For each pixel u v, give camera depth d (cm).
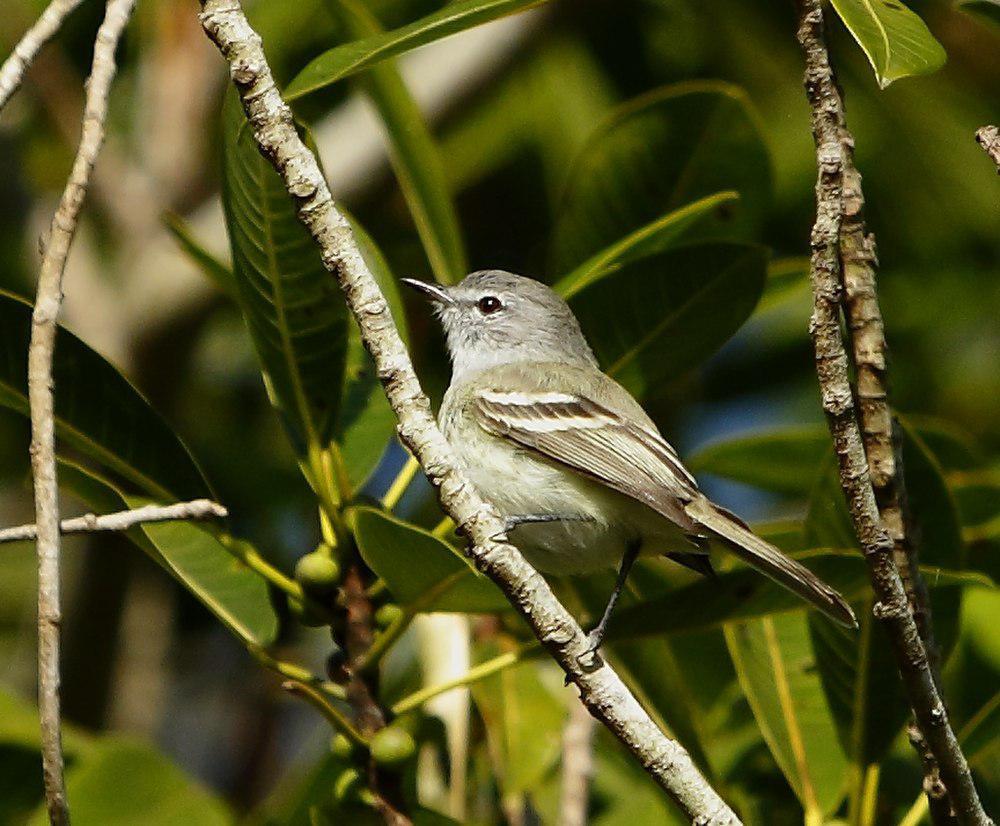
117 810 1035
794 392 1642
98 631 1494
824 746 947
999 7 871
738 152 1098
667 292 989
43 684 684
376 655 855
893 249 1606
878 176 1554
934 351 1648
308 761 1314
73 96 1502
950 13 1484
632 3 1608
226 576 926
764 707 953
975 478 1104
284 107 752
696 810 741
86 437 903
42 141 1688
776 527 1027
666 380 1039
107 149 1542
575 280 1036
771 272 1114
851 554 886
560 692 1153
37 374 714
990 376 1652
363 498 941
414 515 1327
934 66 711
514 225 1633
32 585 1675
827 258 722
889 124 1518
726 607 901
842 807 966
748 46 1561
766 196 1108
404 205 1620
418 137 1054
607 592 1120
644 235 995
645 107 1085
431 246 1055
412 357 1571
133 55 1602
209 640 1712
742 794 1073
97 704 1499
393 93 1048
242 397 1712
